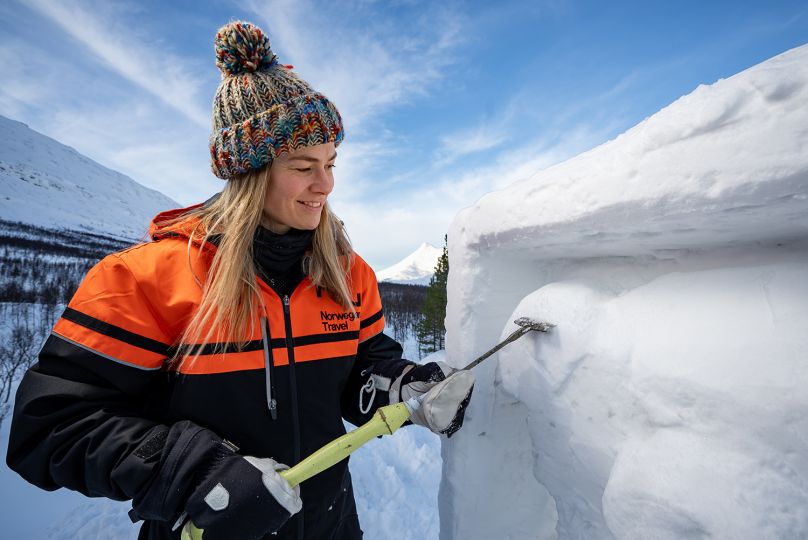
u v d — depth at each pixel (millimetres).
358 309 1103
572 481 781
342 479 1020
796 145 421
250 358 816
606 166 618
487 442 1098
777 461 463
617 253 801
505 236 890
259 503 661
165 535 818
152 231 840
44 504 6328
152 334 740
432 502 3871
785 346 481
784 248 583
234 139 802
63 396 675
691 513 491
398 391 1037
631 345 648
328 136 828
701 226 558
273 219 903
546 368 797
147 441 680
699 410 533
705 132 492
